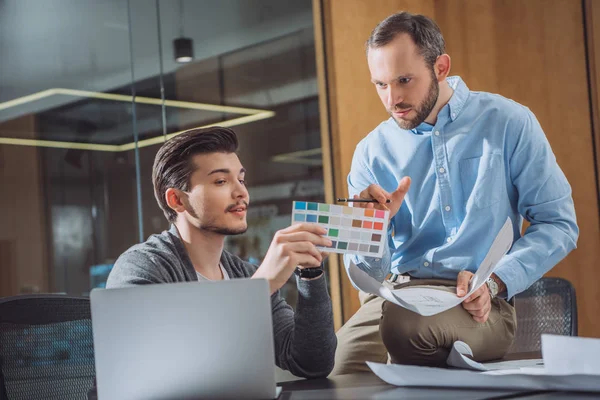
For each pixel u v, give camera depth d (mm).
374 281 1313
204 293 1028
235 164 1515
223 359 1025
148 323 1029
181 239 1551
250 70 3541
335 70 3736
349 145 3746
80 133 3350
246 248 3473
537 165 1812
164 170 1511
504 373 1032
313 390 1125
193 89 3418
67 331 1588
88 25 3371
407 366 1076
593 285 3744
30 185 3344
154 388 1027
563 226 1798
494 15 4043
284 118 3604
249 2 3570
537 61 3918
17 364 1523
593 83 3748
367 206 1529
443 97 1866
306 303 1366
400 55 1735
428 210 1884
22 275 3301
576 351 958
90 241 3318
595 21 3750
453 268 1804
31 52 3373
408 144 1922
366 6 3900
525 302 1882
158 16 3393
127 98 3355
